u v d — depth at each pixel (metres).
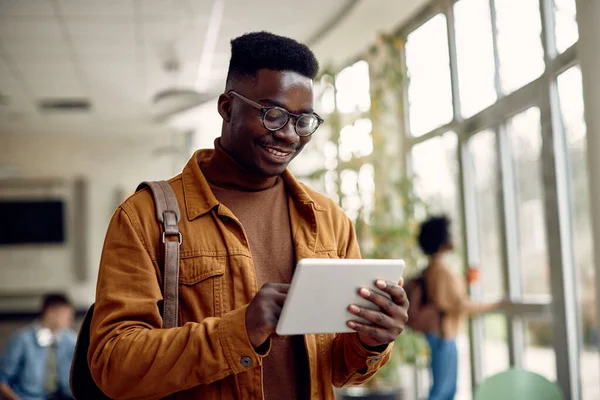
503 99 4.68
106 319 1.41
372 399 5.30
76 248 10.48
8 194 10.44
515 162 4.68
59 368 5.01
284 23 6.30
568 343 3.98
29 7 5.74
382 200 5.63
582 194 3.86
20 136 10.46
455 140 5.43
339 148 5.92
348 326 1.37
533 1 4.27
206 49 6.96
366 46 6.66
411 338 5.32
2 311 10.06
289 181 1.67
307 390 1.52
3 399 4.79
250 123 1.48
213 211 1.54
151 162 10.69
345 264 1.30
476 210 5.27
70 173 10.55
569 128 3.96
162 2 5.71
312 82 1.53
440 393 4.70
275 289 1.34
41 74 7.56
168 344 1.34
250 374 1.46
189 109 6.37
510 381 3.12
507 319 4.76
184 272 1.49
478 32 5.05
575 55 3.80
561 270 4.02
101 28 6.27
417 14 6.04
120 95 8.46
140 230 1.49
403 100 6.29
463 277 5.29
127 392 1.37
